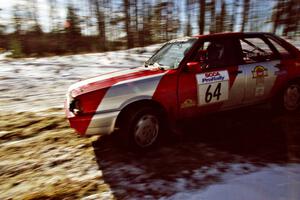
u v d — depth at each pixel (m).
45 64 13.93
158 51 5.10
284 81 4.95
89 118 3.77
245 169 3.45
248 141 4.30
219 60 4.46
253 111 5.60
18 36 29.69
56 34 30.81
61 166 3.81
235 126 4.91
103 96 3.81
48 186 3.33
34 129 5.17
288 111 5.21
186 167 3.60
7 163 3.95
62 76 10.61
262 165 3.52
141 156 3.99
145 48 23.20
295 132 4.50
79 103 3.81
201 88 4.26
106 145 4.41
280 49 5.05
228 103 4.56
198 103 4.30
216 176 3.33
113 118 3.84
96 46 29.41
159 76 4.07
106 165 3.78
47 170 3.72
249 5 29.95
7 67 12.86
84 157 4.05
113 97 3.83
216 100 4.42
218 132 4.70
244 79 4.56
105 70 11.99
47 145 4.50
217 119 5.28
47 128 5.23
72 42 29.88
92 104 3.79
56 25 31.52
